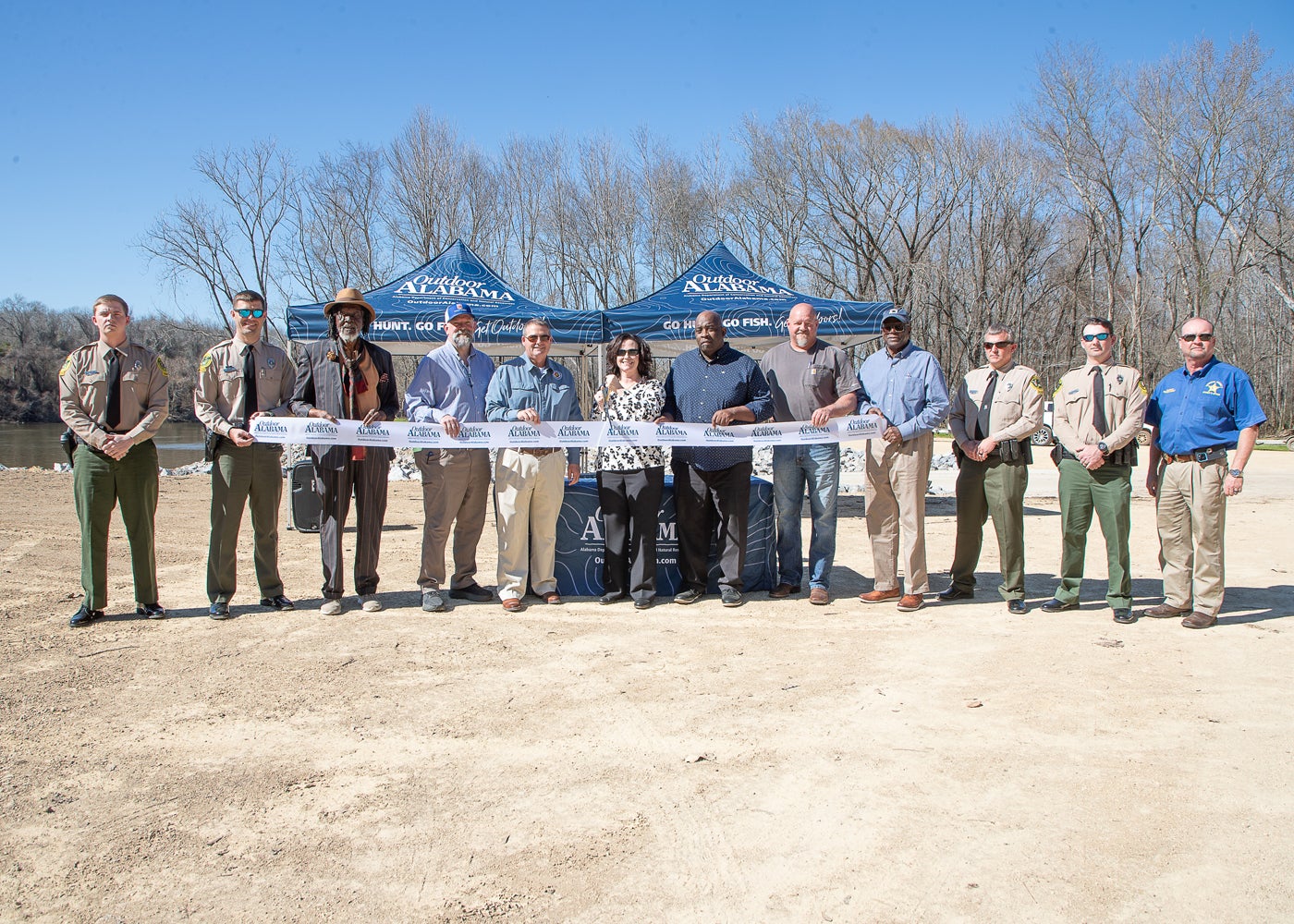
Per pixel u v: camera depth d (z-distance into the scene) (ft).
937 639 17.67
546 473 20.03
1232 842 9.66
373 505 20.08
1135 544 29.55
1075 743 12.34
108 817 10.43
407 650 16.99
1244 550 27.86
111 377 18.34
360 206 124.36
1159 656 16.38
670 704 14.02
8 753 12.17
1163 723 13.02
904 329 20.29
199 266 120.47
